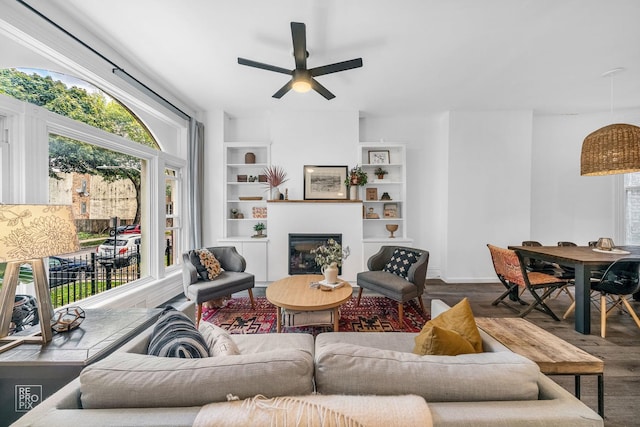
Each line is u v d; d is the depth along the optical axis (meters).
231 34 2.39
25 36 1.90
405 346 1.56
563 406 0.77
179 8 2.07
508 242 4.38
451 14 2.16
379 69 3.04
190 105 4.03
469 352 1.08
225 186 4.32
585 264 2.55
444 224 4.49
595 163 2.85
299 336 1.73
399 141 4.65
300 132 4.35
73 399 0.82
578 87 3.50
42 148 2.04
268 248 4.15
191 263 2.96
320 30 2.34
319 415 0.70
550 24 2.29
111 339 1.41
